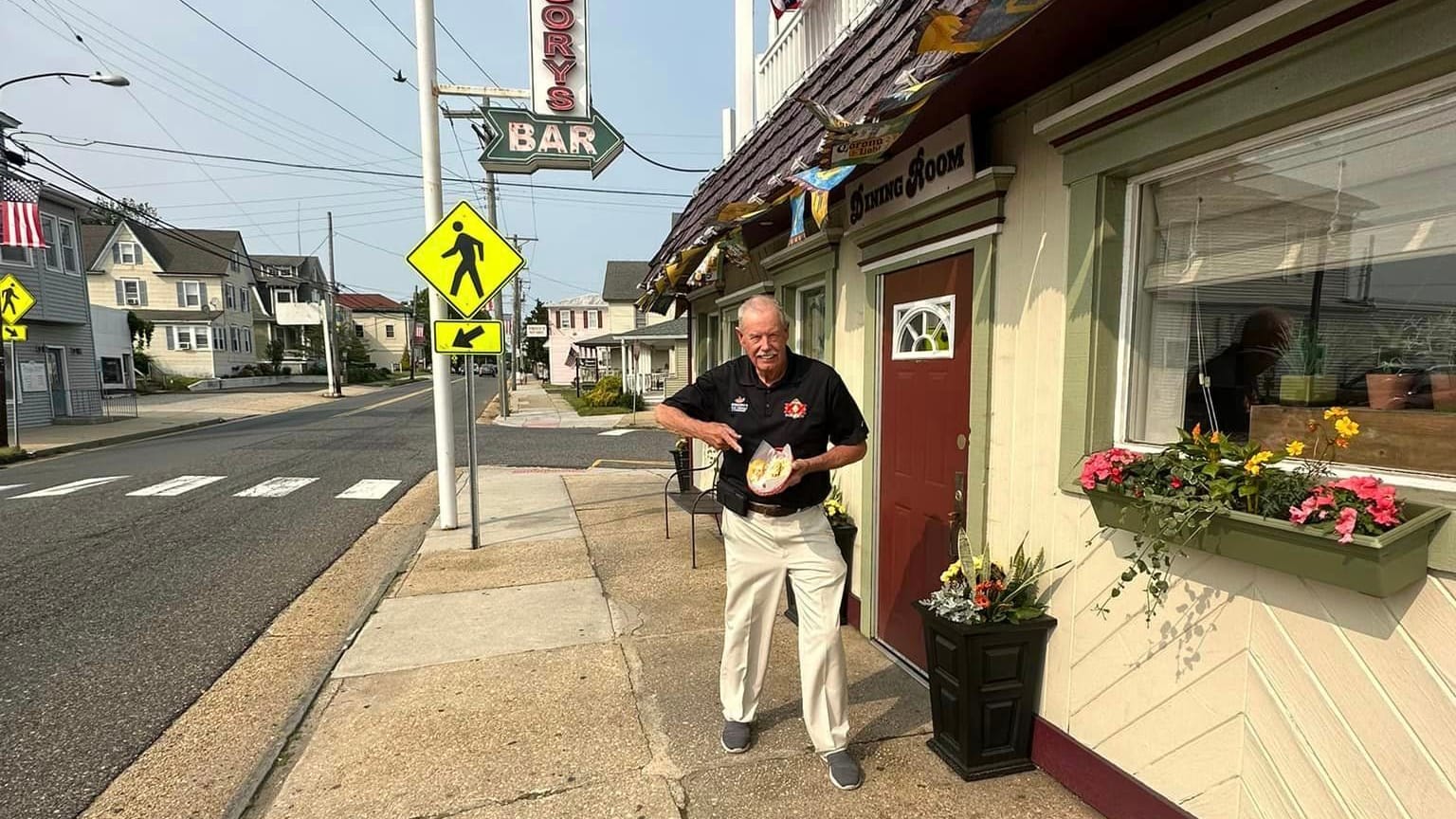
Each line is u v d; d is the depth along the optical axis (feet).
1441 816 5.11
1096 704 8.01
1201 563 6.76
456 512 23.53
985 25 6.23
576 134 25.16
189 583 18.44
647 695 11.38
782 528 8.86
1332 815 5.79
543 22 24.49
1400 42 5.05
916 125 9.87
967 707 8.56
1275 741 6.17
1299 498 5.61
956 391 10.39
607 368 139.64
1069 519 8.27
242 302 154.92
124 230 135.13
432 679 12.08
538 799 8.73
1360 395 6.07
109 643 14.49
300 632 15.06
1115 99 7.15
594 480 34.76
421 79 22.88
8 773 9.87
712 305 25.59
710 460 26.27
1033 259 8.73
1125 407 7.89
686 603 15.89
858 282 13.34
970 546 9.42
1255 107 6.02
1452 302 5.40
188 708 11.78
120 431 58.34
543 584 17.37
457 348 20.43
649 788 8.89
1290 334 6.57
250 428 63.52
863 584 13.38
